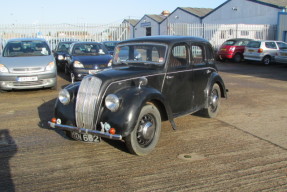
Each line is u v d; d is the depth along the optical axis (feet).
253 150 15.88
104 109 14.26
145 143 15.23
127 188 11.86
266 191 11.69
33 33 67.97
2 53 32.35
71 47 40.27
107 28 73.46
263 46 61.98
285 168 13.73
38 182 12.34
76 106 14.82
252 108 25.12
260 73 49.19
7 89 29.58
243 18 90.43
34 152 15.44
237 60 68.85
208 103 20.66
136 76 15.62
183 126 19.98
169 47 17.11
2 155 15.03
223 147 16.29
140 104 14.01
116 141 16.98
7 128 19.33
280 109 24.81
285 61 59.77
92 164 14.06
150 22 135.03
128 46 18.39
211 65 21.01
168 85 17.20
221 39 83.25
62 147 16.15
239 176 12.91
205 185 12.11
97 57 37.06
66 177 12.78
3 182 12.33
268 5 81.92
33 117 21.84
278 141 17.26
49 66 30.73
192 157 14.90
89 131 14.15
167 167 13.75
